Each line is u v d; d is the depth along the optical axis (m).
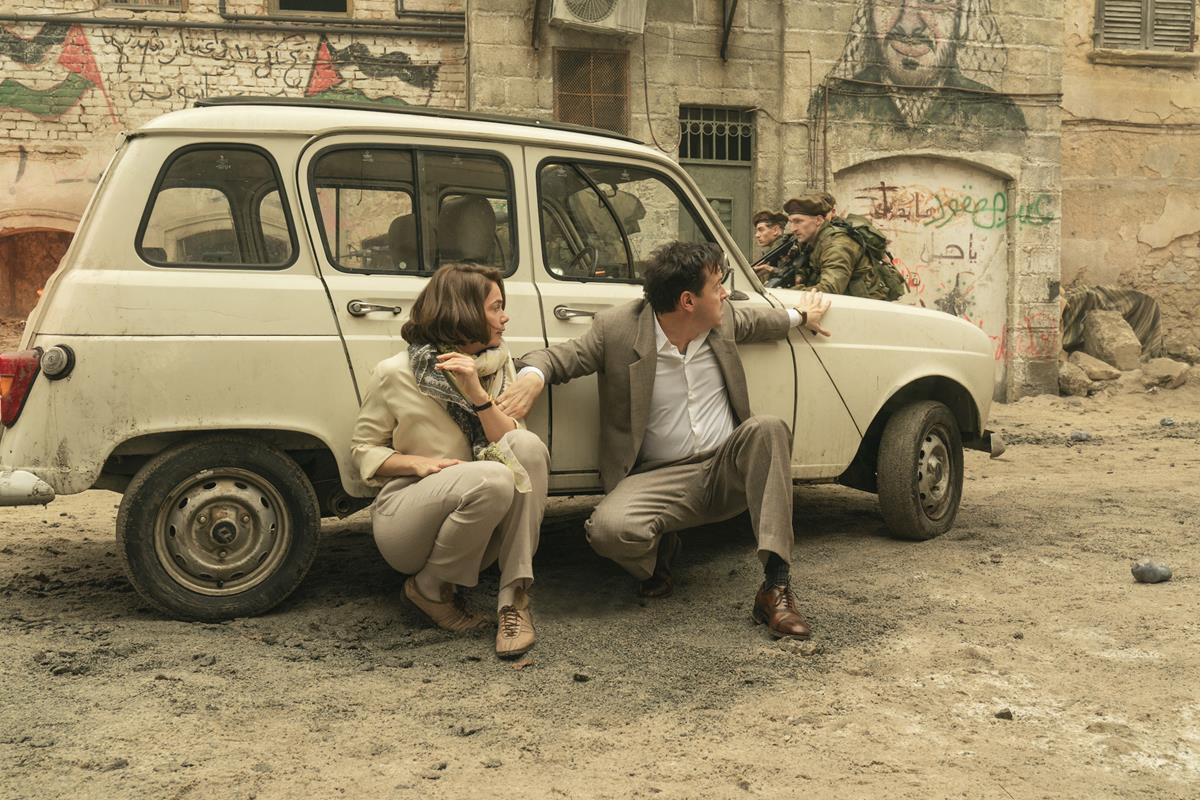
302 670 3.36
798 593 4.16
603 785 2.60
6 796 2.48
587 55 11.07
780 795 2.55
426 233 4.06
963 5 12.11
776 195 11.74
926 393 5.31
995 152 12.29
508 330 4.09
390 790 2.56
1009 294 12.52
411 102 11.23
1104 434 9.84
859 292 5.65
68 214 10.77
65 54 10.68
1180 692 3.17
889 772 2.67
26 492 3.49
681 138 11.56
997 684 3.26
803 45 11.64
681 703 3.13
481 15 10.77
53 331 3.59
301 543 3.87
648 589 4.14
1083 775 2.66
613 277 4.41
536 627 3.80
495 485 3.42
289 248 3.87
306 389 3.80
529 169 4.23
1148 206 14.19
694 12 11.36
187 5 10.85
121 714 2.98
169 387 3.64
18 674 3.24
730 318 4.18
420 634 3.71
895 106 11.98
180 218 3.75
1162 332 14.11
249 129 3.84
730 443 3.82
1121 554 4.70
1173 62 14.09
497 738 2.88
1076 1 13.89
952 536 5.06
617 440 4.03
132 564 3.67
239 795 2.52
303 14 11.02
